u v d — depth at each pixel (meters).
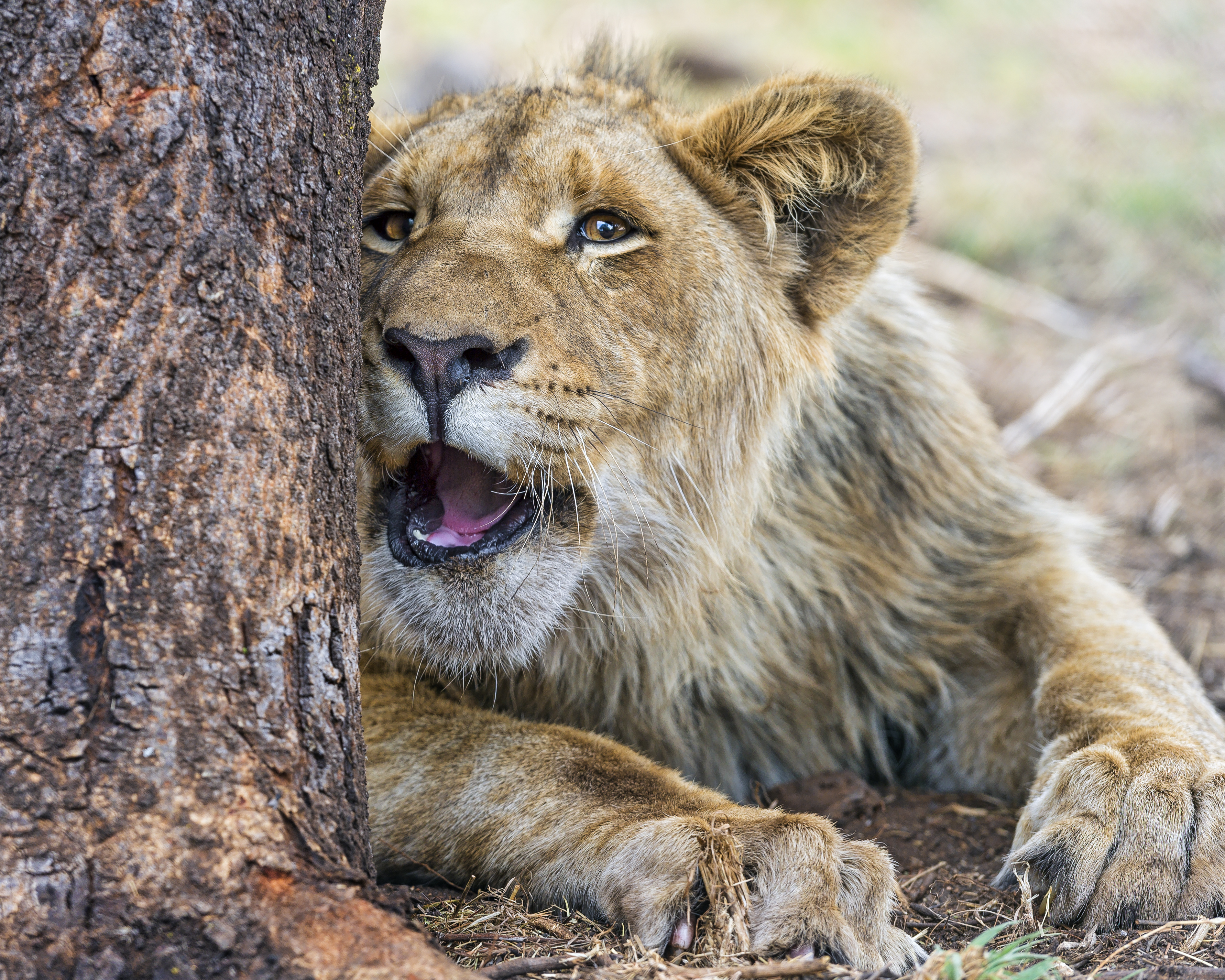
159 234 3.95
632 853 5.04
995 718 7.25
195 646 4.02
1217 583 9.66
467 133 6.26
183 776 3.94
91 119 3.85
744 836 4.99
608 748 5.83
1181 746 5.71
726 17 25.09
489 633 5.77
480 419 5.37
